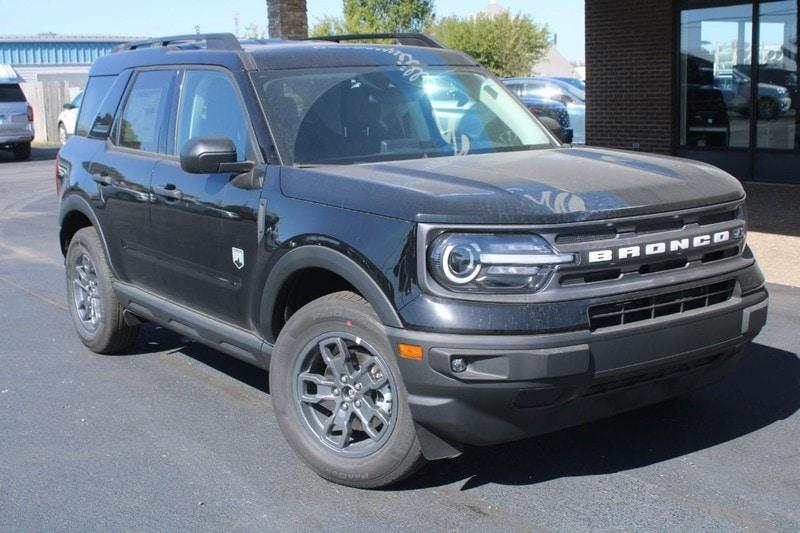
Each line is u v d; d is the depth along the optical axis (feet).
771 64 46.24
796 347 20.43
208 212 16.24
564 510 13.28
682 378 13.83
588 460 14.99
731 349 14.08
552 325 12.05
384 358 13.08
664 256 13.04
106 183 19.67
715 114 49.11
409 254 12.50
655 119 50.90
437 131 16.89
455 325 12.05
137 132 19.45
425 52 18.78
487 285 12.21
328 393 14.32
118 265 19.86
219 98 16.98
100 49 145.38
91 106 21.84
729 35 47.62
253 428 16.79
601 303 12.37
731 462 14.76
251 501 13.82
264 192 15.07
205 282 16.78
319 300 14.14
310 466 14.42
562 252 12.25
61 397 18.69
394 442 13.20
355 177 13.99
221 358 21.26
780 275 27.27
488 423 12.43
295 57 17.06
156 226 17.94
